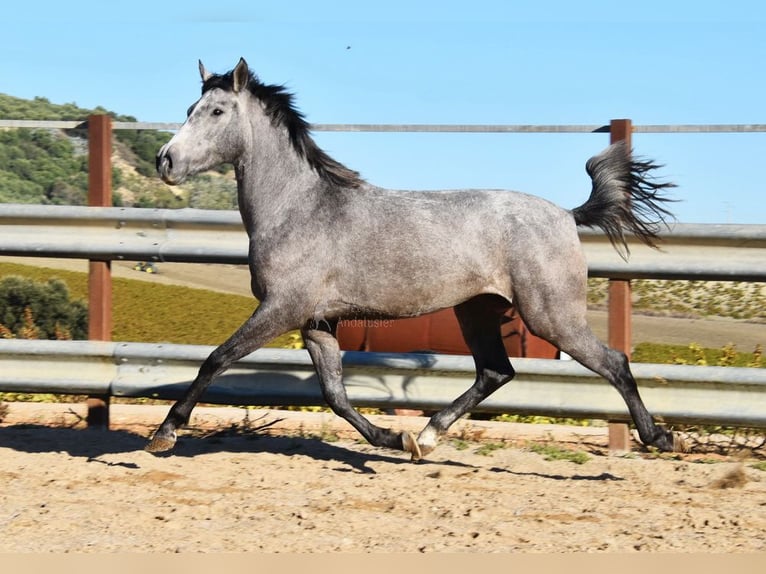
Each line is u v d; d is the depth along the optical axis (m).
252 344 6.83
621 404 7.60
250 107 6.98
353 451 7.70
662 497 6.27
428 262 6.69
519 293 6.66
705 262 7.51
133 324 23.23
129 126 8.40
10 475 6.59
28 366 8.20
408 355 7.83
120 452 7.44
